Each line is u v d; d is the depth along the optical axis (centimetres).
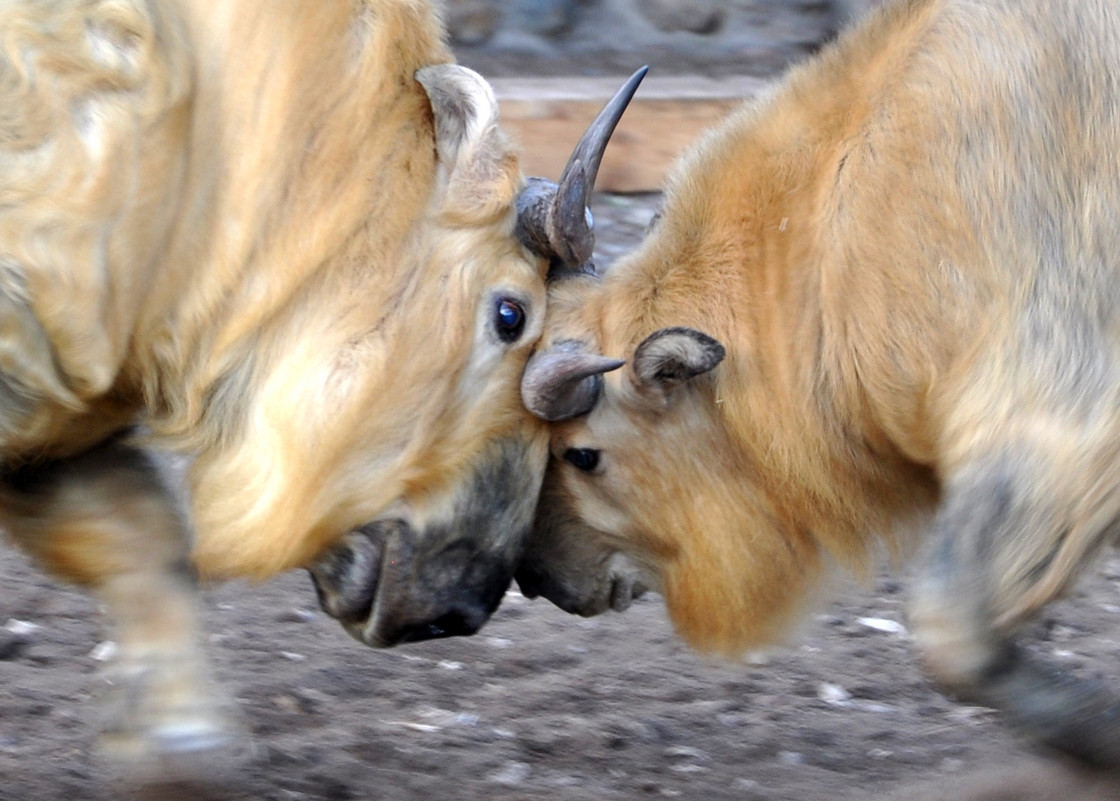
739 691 2102
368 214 1625
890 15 1756
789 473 1780
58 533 1681
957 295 1619
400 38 1648
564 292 1781
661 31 4403
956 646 1585
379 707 2011
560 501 1823
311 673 2084
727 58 4288
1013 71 1628
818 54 1822
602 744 1931
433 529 1722
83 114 1465
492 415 1714
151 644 1652
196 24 1563
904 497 1805
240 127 1578
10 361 1494
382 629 1762
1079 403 1565
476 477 1723
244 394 1667
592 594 1866
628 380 1753
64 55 1453
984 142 1622
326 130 1602
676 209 1825
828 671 2164
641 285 1794
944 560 1597
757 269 1758
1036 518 1563
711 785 1838
